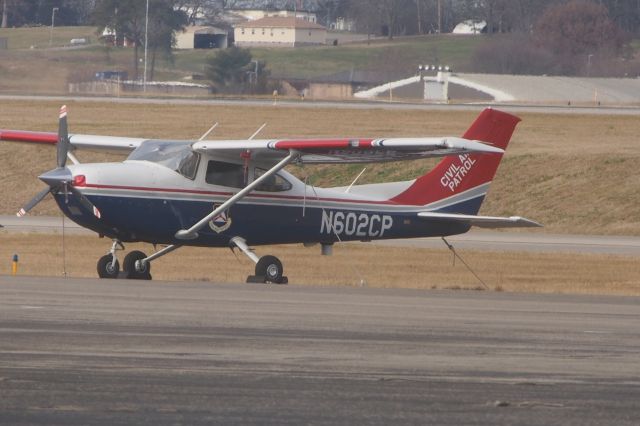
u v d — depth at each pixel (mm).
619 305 60844
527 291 77375
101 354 37688
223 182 70375
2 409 30078
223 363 36938
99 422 29109
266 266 71188
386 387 34188
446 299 60719
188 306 51062
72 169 66750
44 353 37500
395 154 68500
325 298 57719
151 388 33000
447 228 79375
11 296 52688
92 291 56531
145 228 68312
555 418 31016
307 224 74188
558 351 41531
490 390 34219
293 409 31109
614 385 35438
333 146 66812
